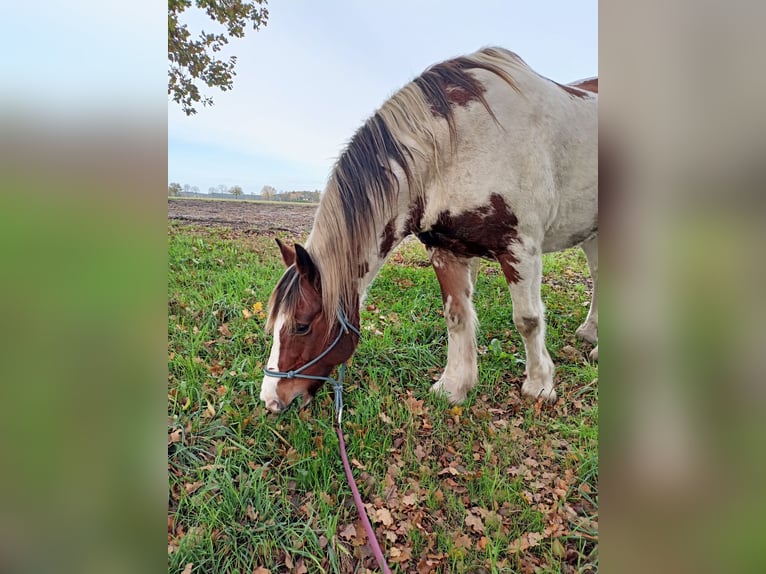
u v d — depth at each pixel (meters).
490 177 1.98
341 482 1.74
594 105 2.26
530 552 1.49
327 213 1.88
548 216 2.15
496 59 2.10
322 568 1.42
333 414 2.08
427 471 1.81
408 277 3.93
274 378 1.84
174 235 4.32
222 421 1.94
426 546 1.50
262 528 1.51
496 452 1.94
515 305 2.22
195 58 4.12
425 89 2.01
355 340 2.00
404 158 1.96
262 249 4.28
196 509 1.56
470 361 2.39
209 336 2.59
